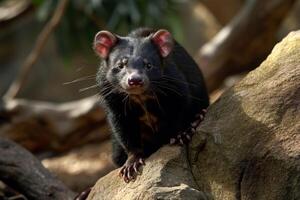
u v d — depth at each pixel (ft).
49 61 97.96
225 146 25.94
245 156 25.31
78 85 95.91
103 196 27.35
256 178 24.81
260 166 24.75
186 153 27.12
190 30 89.20
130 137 31.27
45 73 98.53
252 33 50.85
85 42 60.59
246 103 26.48
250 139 25.45
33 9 60.64
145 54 30.07
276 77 26.58
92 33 59.77
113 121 31.40
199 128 27.12
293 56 26.86
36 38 95.20
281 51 27.35
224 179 25.66
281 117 25.31
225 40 51.49
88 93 96.27
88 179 49.39
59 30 59.88
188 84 31.04
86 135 50.90
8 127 48.75
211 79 51.83
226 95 27.58
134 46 30.55
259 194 24.66
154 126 31.22
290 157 24.02
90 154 53.93
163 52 30.50
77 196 31.96
